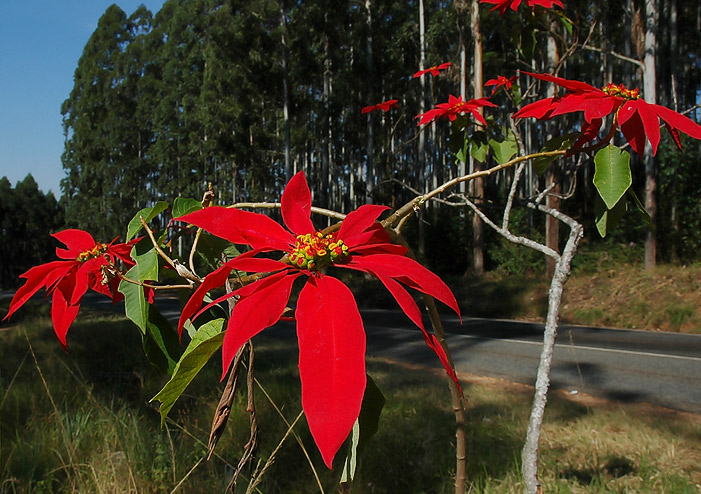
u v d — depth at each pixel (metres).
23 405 4.00
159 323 0.91
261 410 4.17
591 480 2.93
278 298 0.53
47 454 3.04
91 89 46.69
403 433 3.77
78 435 3.24
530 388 5.79
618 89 1.01
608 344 8.65
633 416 4.43
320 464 3.33
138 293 0.84
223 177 29.89
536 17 1.69
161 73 43.75
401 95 22.00
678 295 11.25
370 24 21.70
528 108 1.07
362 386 0.42
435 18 18.88
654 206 12.76
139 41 45.03
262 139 24.55
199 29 34.31
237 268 0.60
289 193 0.72
